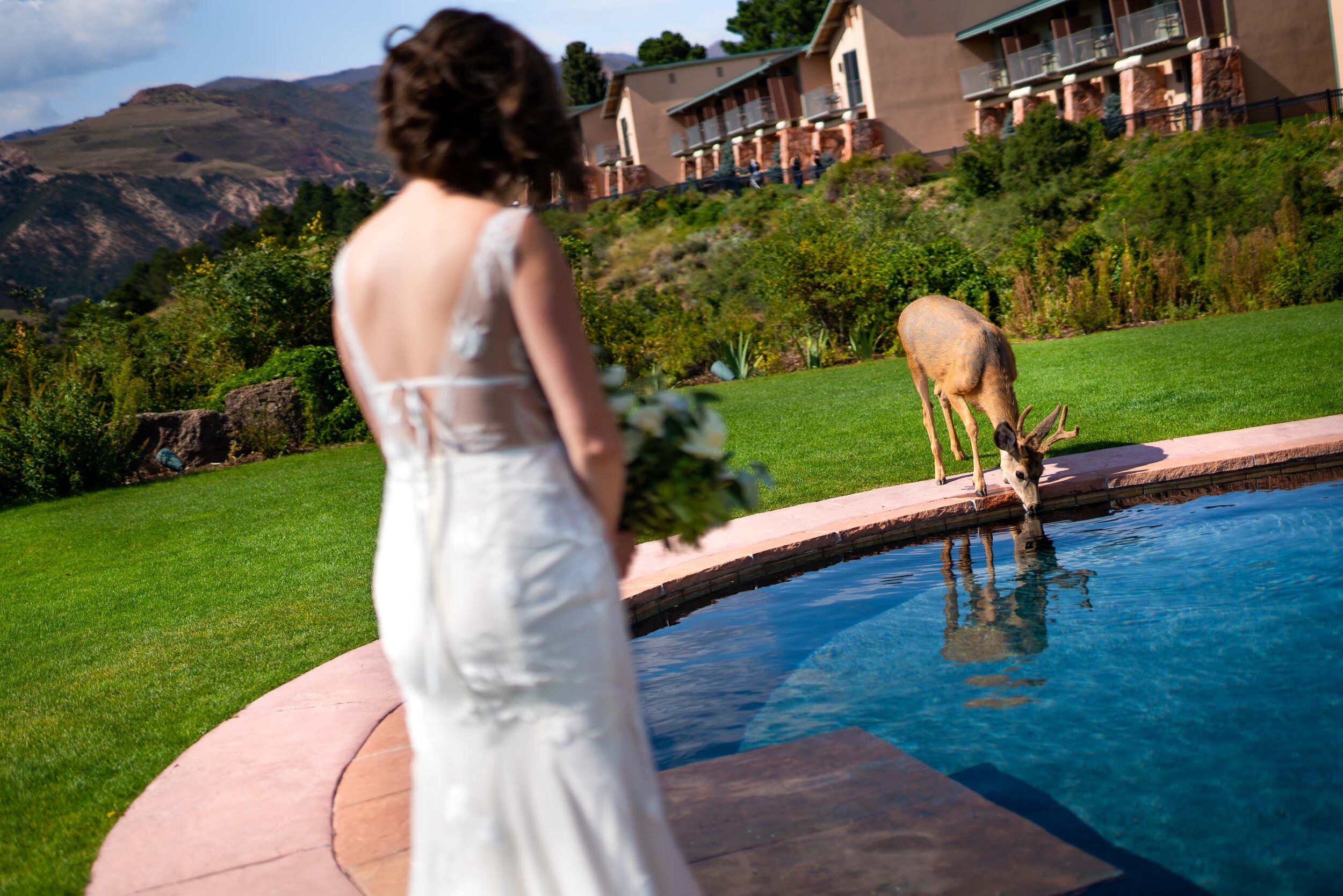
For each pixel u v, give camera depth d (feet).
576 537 5.81
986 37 122.52
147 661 17.85
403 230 5.67
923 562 20.03
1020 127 89.71
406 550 5.86
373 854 9.64
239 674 16.40
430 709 5.94
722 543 21.12
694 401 6.81
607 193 186.29
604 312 67.72
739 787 10.69
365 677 14.94
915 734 12.00
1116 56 107.55
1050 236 79.51
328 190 228.02
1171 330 49.60
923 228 86.58
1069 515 22.17
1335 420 24.85
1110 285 59.98
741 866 9.06
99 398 49.39
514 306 5.44
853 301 64.18
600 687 5.86
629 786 5.97
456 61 5.55
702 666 15.42
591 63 239.30
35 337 63.26
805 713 13.09
